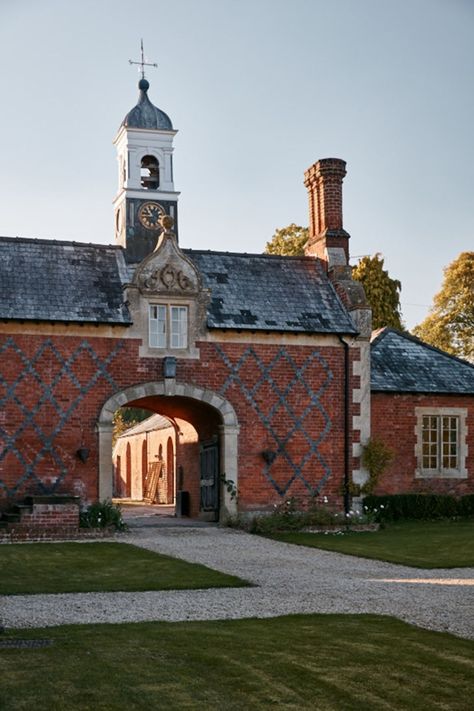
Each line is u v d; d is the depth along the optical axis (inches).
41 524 903.7
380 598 541.6
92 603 529.0
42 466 963.3
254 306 1067.3
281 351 1052.5
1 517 945.5
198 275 1031.6
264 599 540.7
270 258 1138.0
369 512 1056.2
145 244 1105.4
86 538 914.1
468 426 1158.3
